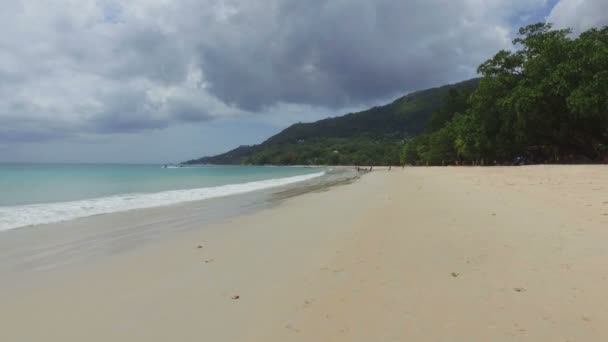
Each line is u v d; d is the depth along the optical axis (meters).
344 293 4.35
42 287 5.16
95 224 10.59
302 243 7.12
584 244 5.41
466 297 3.97
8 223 10.73
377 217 9.43
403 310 3.78
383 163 162.38
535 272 4.48
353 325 3.54
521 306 3.65
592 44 31.00
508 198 10.86
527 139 37.28
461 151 55.19
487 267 4.82
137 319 3.97
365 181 29.55
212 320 3.85
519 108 33.25
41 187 25.84
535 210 8.43
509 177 19.97
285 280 4.97
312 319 3.73
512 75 39.06
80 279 5.48
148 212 13.06
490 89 40.03
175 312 4.11
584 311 3.45
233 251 6.81
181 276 5.42
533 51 36.28
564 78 30.42
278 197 17.84
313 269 5.37
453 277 4.59
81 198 18.47
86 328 3.82
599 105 27.81
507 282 4.27
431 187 17.44
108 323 3.91
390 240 6.71
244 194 20.39
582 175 16.73
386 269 5.10
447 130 69.38
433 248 5.93
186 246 7.49
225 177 49.50
